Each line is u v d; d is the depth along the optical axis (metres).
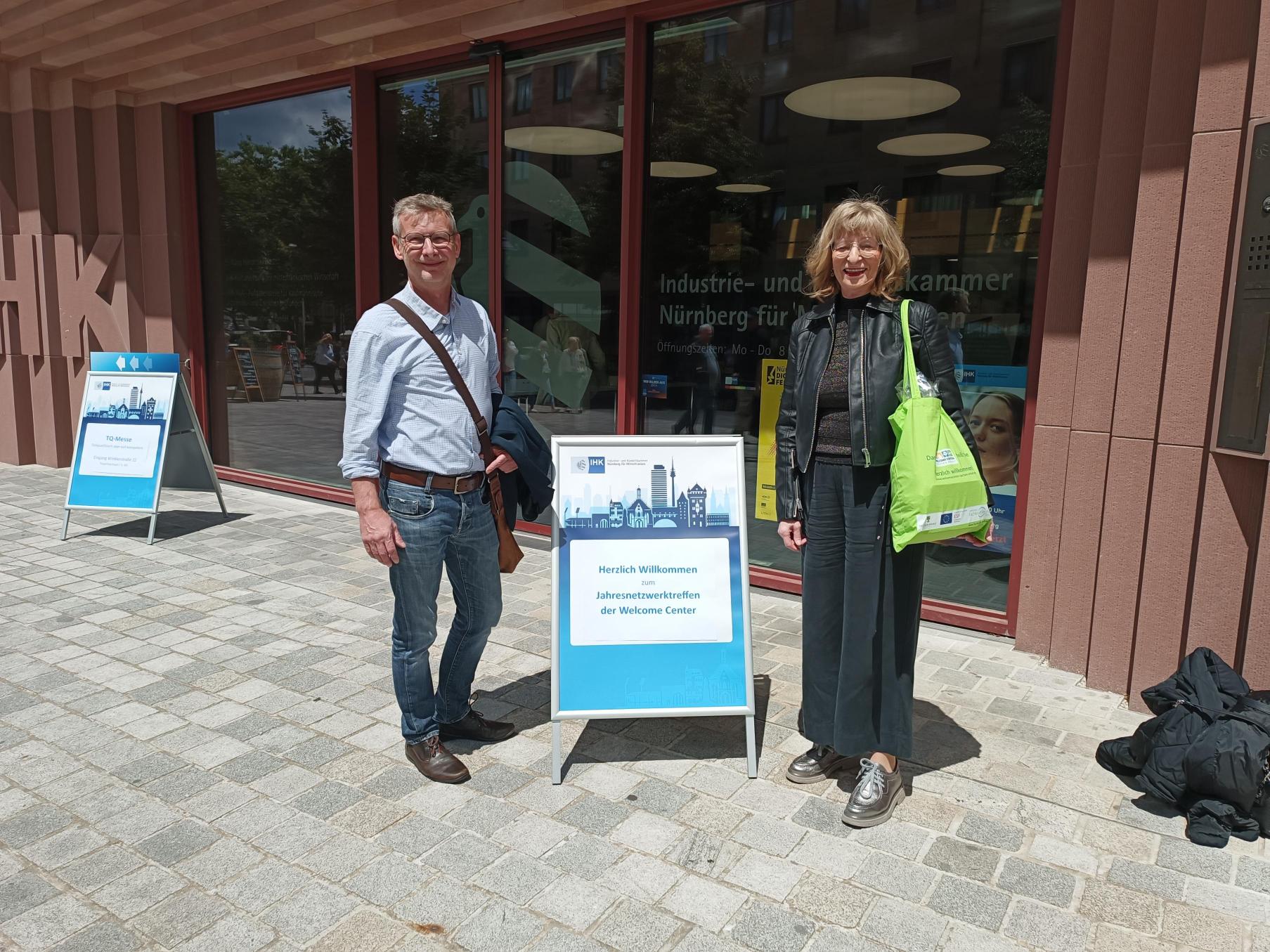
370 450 2.91
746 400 5.29
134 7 6.56
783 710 3.70
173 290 8.03
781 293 5.09
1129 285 3.64
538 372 6.19
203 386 8.29
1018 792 3.04
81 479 6.29
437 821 2.84
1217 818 2.78
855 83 4.72
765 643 4.44
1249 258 3.16
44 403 8.69
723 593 3.24
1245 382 3.19
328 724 3.51
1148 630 3.61
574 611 3.18
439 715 3.37
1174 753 2.92
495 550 3.21
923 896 2.49
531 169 6.02
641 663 3.19
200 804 2.93
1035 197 4.25
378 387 2.91
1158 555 3.56
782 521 3.11
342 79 6.84
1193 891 2.52
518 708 3.68
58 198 8.36
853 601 2.89
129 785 3.04
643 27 5.33
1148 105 3.54
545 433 6.19
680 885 2.53
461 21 5.84
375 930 2.34
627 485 3.24
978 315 4.47
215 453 8.43
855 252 2.77
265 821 2.83
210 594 5.07
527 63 5.94
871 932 2.34
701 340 5.41
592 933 2.33
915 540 2.66
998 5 4.27
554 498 3.21
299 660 4.14
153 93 7.82
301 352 7.58
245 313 7.93
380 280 7.01
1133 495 3.70
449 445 2.99
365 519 2.90
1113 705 3.72
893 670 2.88
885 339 2.81
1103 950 2.28
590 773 3.16
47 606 4.84
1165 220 3.53
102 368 6.46
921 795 3.02
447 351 3.00
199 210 8.06
